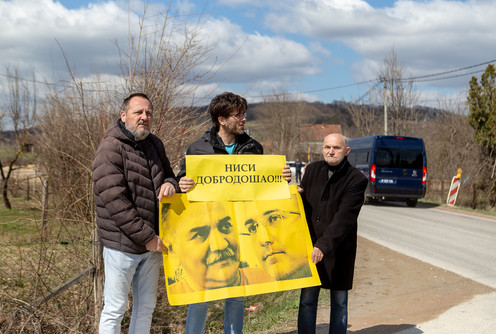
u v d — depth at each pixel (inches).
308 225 151.1
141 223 121.6
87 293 171.9
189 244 130.3
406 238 422.3
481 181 789.9
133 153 126.8
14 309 155.6
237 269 131.8
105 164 122.3
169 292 127.0
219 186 135.0
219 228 133.0
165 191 125.6
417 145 734.5
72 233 186.2
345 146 147.1
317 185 149.6
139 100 126.2
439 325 180.2
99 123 219.0
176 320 220.7
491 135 778.2
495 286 248.2
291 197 141.3
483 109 788.6
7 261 200.7
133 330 134.1
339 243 141.6
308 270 138.2
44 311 163.9
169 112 221.5
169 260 128.2
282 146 2427.4
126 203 121.3
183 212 131.6
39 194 197.3
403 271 289.7
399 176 727.1
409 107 1328.7
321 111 2928.2
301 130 2474.2
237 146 144.9
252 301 251.0
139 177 126.7
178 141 231.8
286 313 212.4
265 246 135.6
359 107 1507.1
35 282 171.3
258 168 138.0
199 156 134.1
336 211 146.3
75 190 194.2
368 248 371.2
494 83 783.7
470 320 185.9
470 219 571.2
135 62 214.8
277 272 134.9
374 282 263.4
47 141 342.3
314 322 149.9
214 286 129.5
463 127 1031.0
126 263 125.9
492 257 334.0
